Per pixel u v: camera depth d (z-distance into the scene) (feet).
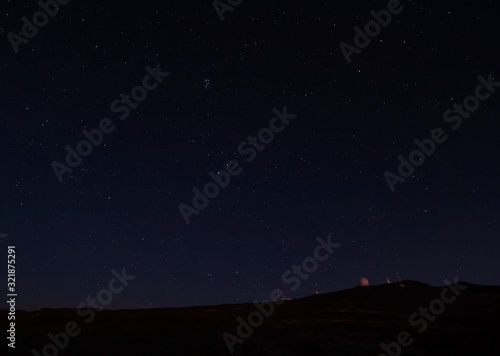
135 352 58.49
